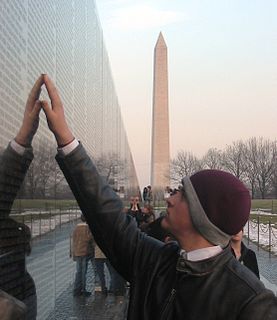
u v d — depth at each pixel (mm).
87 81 6707
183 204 2162
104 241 2465
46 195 3918
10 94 2781
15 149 2797
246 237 28781
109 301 7785
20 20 3033
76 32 5645
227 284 2039
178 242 2203
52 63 4141
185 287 2074
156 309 2137
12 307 1573
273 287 13859
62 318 5125
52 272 4316
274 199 63031
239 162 67188
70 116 5039
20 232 2988
